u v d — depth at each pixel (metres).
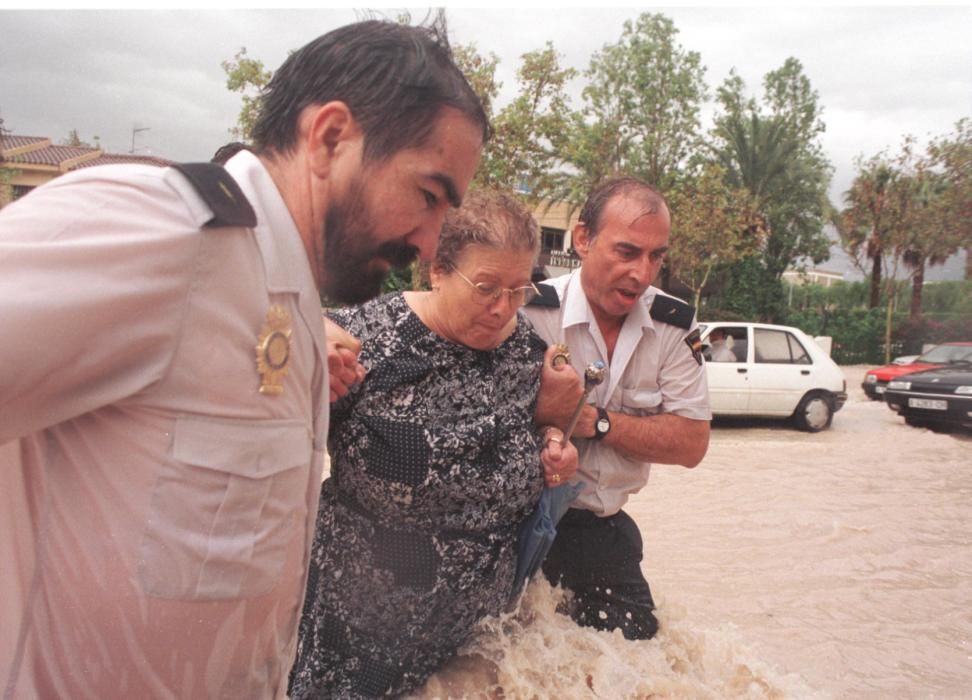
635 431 3.02
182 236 1.33
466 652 2.77
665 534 6.81
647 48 36.06
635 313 3.14
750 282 40.31
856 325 38.62
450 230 2.38
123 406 1.39
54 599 1.46
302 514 1.61
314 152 1.55
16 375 1.24
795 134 43.62
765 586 5.55
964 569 6.04
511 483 2.53
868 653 4.50
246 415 1.44
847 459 10.67
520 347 2.65
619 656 2.96
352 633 2.50
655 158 36.47
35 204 1.31
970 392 13.58
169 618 1.43
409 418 2.42
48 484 1.44
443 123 1.55
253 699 1.64
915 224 32.69
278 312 1.47
